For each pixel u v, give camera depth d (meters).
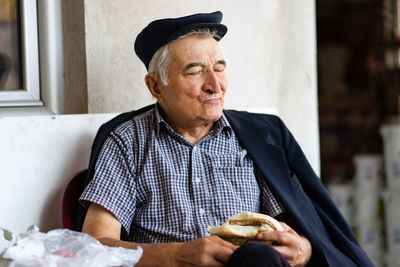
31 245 1.38
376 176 4.05
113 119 1.96
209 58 1.80
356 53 5.80
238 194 1.87
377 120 5.31
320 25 5.93
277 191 1.87
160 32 1.81
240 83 2.66
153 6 2.36
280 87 2.80
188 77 1.79
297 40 2.83
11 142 1.83
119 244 1.63
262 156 1.93
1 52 2.28
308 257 1.79
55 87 2.31
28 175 1.87
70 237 1.44
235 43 2.63
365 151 5.13
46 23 2.28
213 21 1.85
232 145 1.93
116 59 2.28
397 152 3.91
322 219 1.99
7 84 2.29
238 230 1.55
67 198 1.85
